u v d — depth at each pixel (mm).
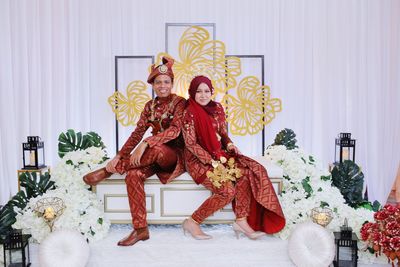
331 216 2488
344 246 2357
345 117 4723
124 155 2824
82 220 2576
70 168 2975
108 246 2514
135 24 4625
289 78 4688
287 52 4668
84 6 4590
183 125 2742
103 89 4684
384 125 4723
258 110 4617
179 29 4605
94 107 4695
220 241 2580
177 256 2496
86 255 2326
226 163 2721
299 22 4648
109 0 4598
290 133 4090
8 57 4617
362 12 4617
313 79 4703
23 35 4598
